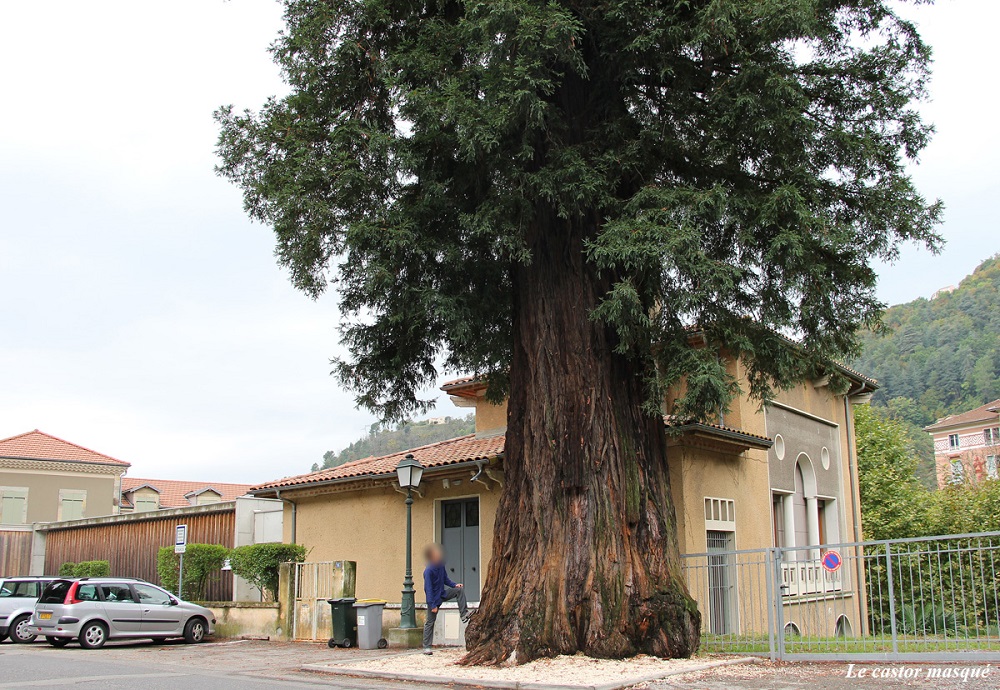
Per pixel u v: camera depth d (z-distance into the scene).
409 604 15.81
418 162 11.58
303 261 13.14
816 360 13.05
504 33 10.99
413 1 12.67
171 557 21.70
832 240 11.14
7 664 13.64
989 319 106.00
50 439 44.78
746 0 11.11
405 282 12.17
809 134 11.66
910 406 94.06
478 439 20.16
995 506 28.64
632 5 11.30
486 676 10.55
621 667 10.70
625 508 12.00
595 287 12.55
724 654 12.41
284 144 12.83
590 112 12.79
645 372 12.59
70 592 17.12
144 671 12.50
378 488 19.55
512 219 11.87
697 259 10.91
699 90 12.52
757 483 19.09
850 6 12.52
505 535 12.48
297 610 18.22
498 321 14.12
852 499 24.67
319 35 12.57
